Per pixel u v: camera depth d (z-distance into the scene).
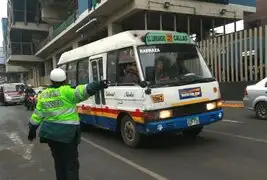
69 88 5.37
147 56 8.24
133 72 8.30
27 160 8.46
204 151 7.92
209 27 29.28
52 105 5.26
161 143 9.04
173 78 8.26
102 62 9.84
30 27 51.31
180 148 8.38
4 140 11.70
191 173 6.36
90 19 28.00
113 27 26.44
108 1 22.78
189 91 8.12
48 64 55.25
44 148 9.80
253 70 18.81
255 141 8.63
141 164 7.23
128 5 23.30
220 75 20.75
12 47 54.56
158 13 24.23
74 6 35.16
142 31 8.59
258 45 18.47
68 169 5.29
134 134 8.55
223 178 5.95
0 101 37.00
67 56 12.84
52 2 42.53
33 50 55.53
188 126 8.05
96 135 11.13
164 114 7.81
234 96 19.44
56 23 46.31
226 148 8.06
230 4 26.53
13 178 6.95
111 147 9.12
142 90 7.90
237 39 19.62
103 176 6.62
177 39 8.72
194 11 24.77
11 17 51.00
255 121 11.95
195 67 8.73
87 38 32.75
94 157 8.20
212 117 8.40
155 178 6.24
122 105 8.78
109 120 9.56
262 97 12.30
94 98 10.38
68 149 5.29
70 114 5.29
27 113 22.64
